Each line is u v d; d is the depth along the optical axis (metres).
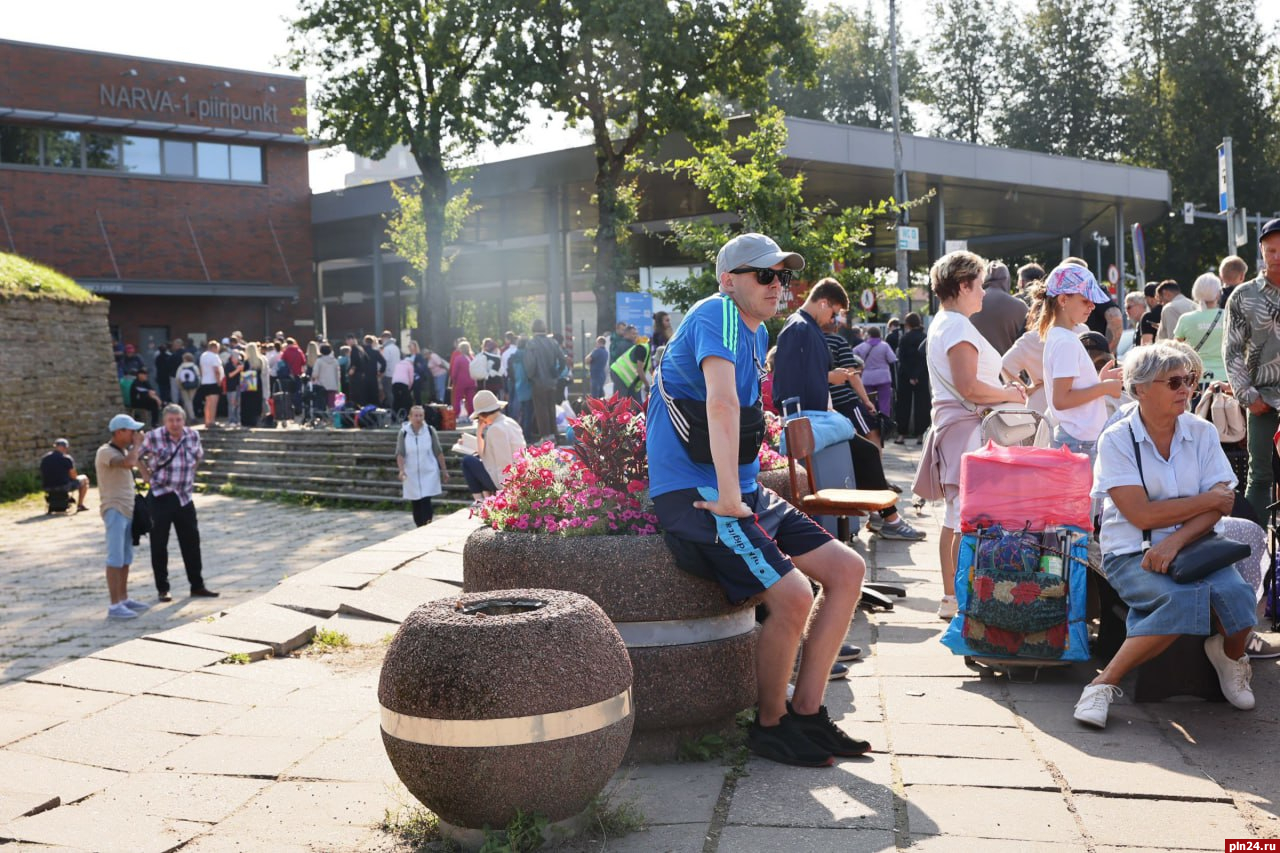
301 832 3.84
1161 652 4.73
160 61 38.94
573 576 4.24
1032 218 40.97
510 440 11.95
